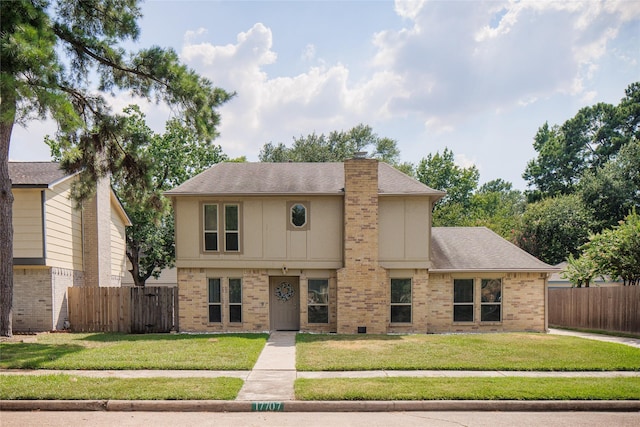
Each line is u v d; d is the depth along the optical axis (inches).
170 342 564.4
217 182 726.5
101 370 418.9
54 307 685.9
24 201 662.5
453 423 291.4
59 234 709.9
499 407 322.3
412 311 695.1
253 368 429.7
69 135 621.9
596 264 843.4
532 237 1439.5
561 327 845.8
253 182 728.3
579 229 1391.5
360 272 681.0
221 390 339.9
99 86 627.8
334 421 294.2
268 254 701.3
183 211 702.5
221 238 700.0
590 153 1989.4
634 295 676.1
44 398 321.7
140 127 1184.8
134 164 669.3
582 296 792.3
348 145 1849.2
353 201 685.3
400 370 425.4
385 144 1854.1
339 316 677.9
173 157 1222.9
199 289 701.3
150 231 1149.1
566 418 303.0
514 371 424.5
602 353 496.4
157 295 697.0
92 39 594.9
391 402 321.7
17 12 440.5
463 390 342.3
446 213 1710.1
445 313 707.4
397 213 699.4
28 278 679.1
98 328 700.0
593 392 338.6
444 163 2004.2
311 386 354.9
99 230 820.6
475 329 708.0
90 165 656.4
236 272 705.0
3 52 389.7
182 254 698.8
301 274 704.4
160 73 579.2
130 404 315.9
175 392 333.4
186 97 574.9
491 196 2399.1
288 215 701.9
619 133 1910.7
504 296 708.7
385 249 697.0
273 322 717.3
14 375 384.5
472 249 758.5
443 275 709.3
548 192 1972.2
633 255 776.3
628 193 1481.3
